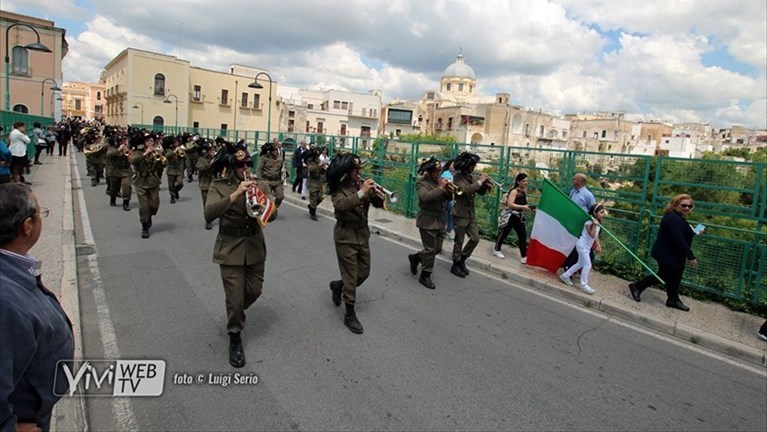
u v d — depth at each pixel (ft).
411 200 37.55
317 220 35.70
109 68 202.49
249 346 13.85
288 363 12.94
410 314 17.12
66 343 6.04
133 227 29.14
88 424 10.14
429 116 315.37
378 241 29.73
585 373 13.47
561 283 21.63
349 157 15.30
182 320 15.51
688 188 22.49
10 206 5.46
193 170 54.34
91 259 22.12
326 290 19.11
